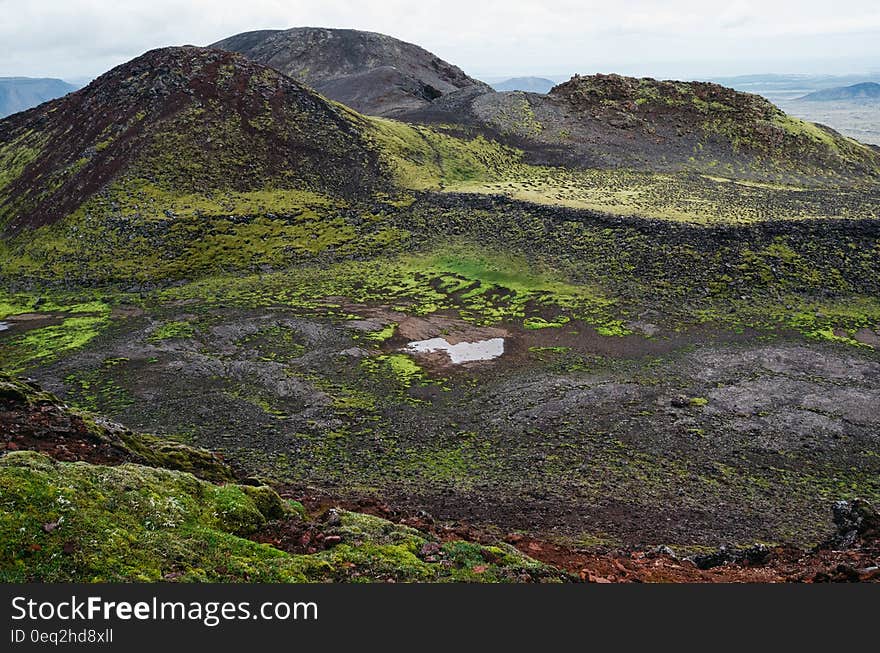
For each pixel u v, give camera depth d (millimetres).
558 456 39781
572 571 21062
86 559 15008
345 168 115375
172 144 111938
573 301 73000
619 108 154750
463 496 33500
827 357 56000
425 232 97625
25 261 93312
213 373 55125
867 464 38500
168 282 85562
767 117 150375
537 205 98750
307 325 67688
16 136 132250
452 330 67062
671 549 26531
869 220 83625
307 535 19625
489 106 156875
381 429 45000
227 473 27547
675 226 86000
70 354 61250
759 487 35562
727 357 56562
